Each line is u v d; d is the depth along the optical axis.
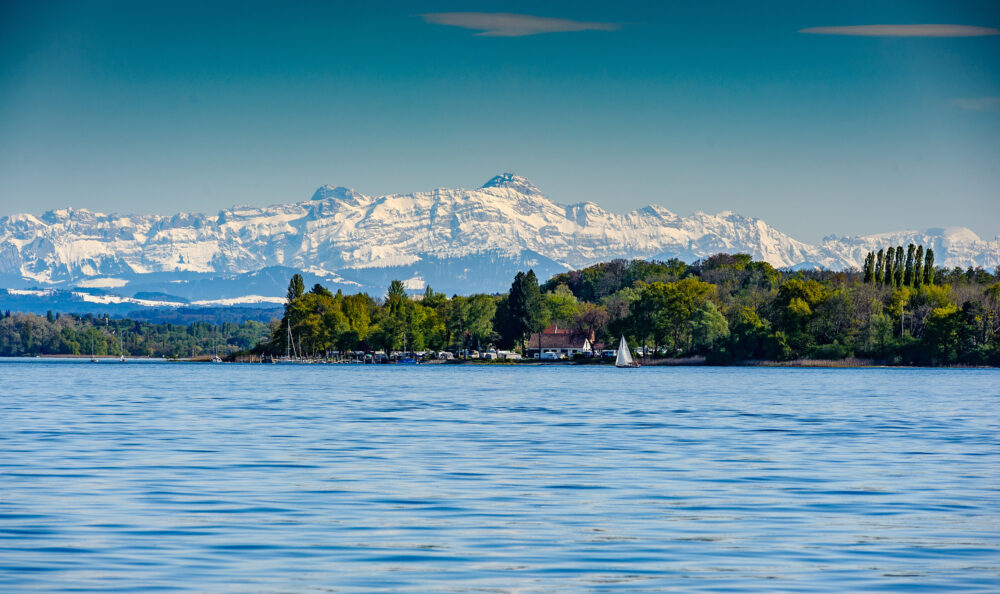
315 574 82.38
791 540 95.81
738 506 113.56
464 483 129.88
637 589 78.56
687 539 96.19
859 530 100.56
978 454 164.25
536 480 132.75
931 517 107.31
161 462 149.75
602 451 167.25
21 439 183.62
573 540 95.62
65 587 77.50
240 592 76.75
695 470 143.25
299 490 123.38
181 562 85.75
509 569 84.62
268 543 93.31
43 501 114.06
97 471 139.25
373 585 79.31
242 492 121.56
